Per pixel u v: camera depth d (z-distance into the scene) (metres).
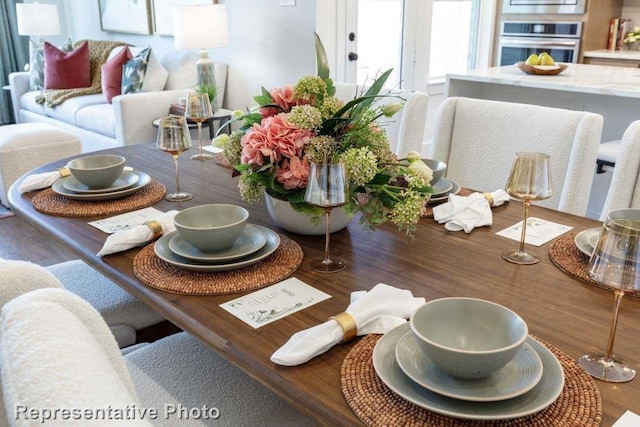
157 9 5.12
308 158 1.23
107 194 1.61
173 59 4.66
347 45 4.11
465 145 1.99
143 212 1.54
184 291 1.10
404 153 2.10
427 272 1.18
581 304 1.04
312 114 1.24
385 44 4.44
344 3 3.99
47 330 0.53
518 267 1.20
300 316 1.01
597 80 2.96
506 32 5.30
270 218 1.51
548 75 3.18
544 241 1.34
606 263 0.81
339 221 1.36
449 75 3.33
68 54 5.15
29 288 0.67
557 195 1.75
